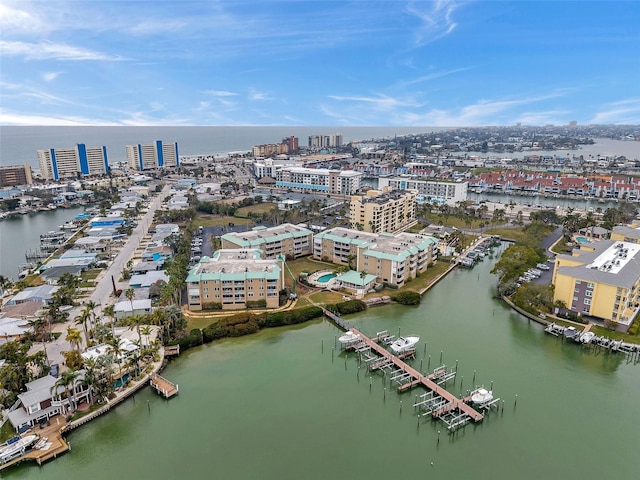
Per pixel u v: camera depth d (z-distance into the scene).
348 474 92.19
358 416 110.69
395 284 188.75
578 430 105.31
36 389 109.38
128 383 121.88
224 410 113.19
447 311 170.38
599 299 155.25
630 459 96.44
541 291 167.75
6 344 121.94
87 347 133.50
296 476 91.69
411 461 95.88
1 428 104.69
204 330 147.75
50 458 97.12
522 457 97.00
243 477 91.69
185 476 92.31
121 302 164.38
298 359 137.25
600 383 124.31
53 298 163.62
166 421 109.25
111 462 96.38
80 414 109.38
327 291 185.75
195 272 170.50
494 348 142.75
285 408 113.69
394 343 138.38
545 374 128.38
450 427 105.00
